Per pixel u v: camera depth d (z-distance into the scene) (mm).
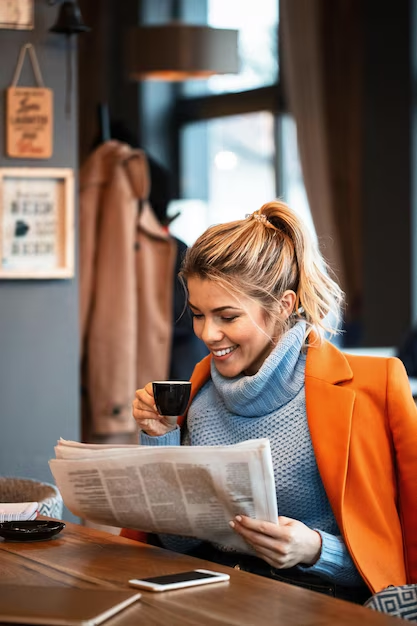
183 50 6562
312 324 2375
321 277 2406
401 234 9266
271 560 2006
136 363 4691
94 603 1638
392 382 2271
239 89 10242
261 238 2311
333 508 2209
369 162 9445
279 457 2293
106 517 2119
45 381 4152
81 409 4703
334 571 2117
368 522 2203
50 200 4105
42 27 4090
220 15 10250
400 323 9266
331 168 9664
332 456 2223
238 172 10406
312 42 9594
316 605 1674
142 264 4672
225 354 2324
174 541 2385
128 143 5199
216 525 2041
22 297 4125
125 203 4582
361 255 9555
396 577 2162
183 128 10672
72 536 2203
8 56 4062
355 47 9531
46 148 4082
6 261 4055
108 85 10281
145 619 1594
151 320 4699
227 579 1823
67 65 4133
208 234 2314
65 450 2074
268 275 2293
